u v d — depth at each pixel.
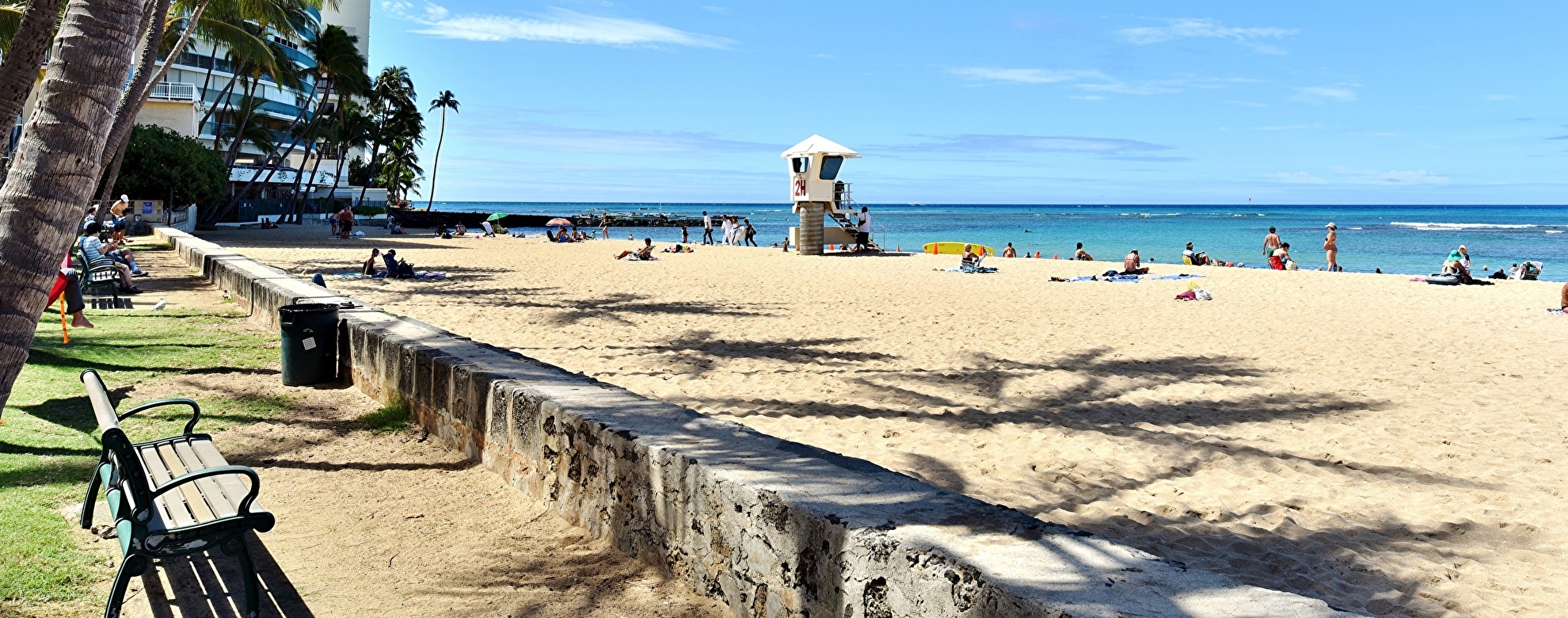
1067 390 9.12
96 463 5.40
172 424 6.54
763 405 8.40
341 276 21.36
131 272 16.78
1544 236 79.69
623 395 5.12
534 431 5.06
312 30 67.56
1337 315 15.84
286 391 7.80
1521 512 5.47
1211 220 133.75
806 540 3.25
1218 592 2.55
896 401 8.58
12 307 3.51
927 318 15.08
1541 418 7.91
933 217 159.00
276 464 5.77
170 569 4.08
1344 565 4.62
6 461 5.28
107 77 3.66
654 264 28.27
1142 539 4.98
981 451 6.83
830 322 14.46
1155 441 7.12
